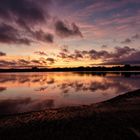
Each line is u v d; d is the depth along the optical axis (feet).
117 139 31.09
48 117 46.03
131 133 33.22
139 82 168.66
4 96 95.71
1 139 33.14
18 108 64.59
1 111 59.31
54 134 34.40
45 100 80.74
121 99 67.87
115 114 45.75
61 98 84.28
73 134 33.94
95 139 31.45
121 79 215.31
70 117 44.91
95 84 153.69
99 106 57.41
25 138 33.19
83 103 70.90
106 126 37.09
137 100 64.59
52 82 188.55
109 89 115.96
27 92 110.22
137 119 40.96
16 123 41.83
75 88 125.18
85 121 41.01
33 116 47.93
